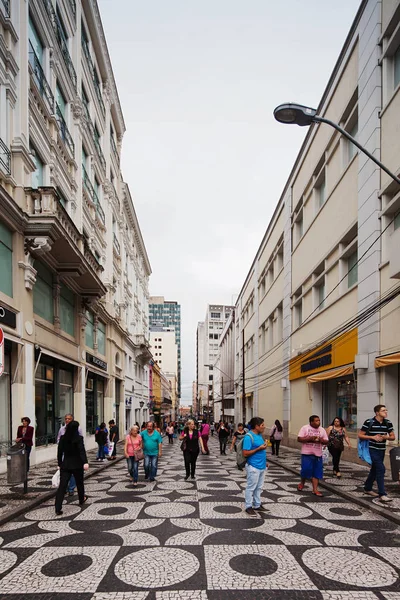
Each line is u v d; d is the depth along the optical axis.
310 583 4.12
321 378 16.34
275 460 15.06
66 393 17.59
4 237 11.18
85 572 4.38
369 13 12.88
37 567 4.52
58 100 17.27
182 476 11.32
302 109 7.44
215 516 6.69
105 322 25.42
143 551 5.00
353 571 4.42
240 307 47.59
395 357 10.38
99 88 25.81
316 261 18.09
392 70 11.99
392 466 7.52
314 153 18.77
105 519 6.52
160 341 131.88
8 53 11.42
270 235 29.23
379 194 11.98
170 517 6.63
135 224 38.59
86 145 21.42
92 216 22.64
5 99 11.44
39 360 13.80
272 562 4.65
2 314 10.55
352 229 14.17
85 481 10.54
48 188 12.27
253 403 35.59
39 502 7.60
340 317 15.08
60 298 16.44
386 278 11.45
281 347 24.86
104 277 26.22
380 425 7.70
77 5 19.83
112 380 26.56
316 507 7.34
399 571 4.43
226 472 12.25
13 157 11.92
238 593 3.89
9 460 7.93
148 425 10.60
